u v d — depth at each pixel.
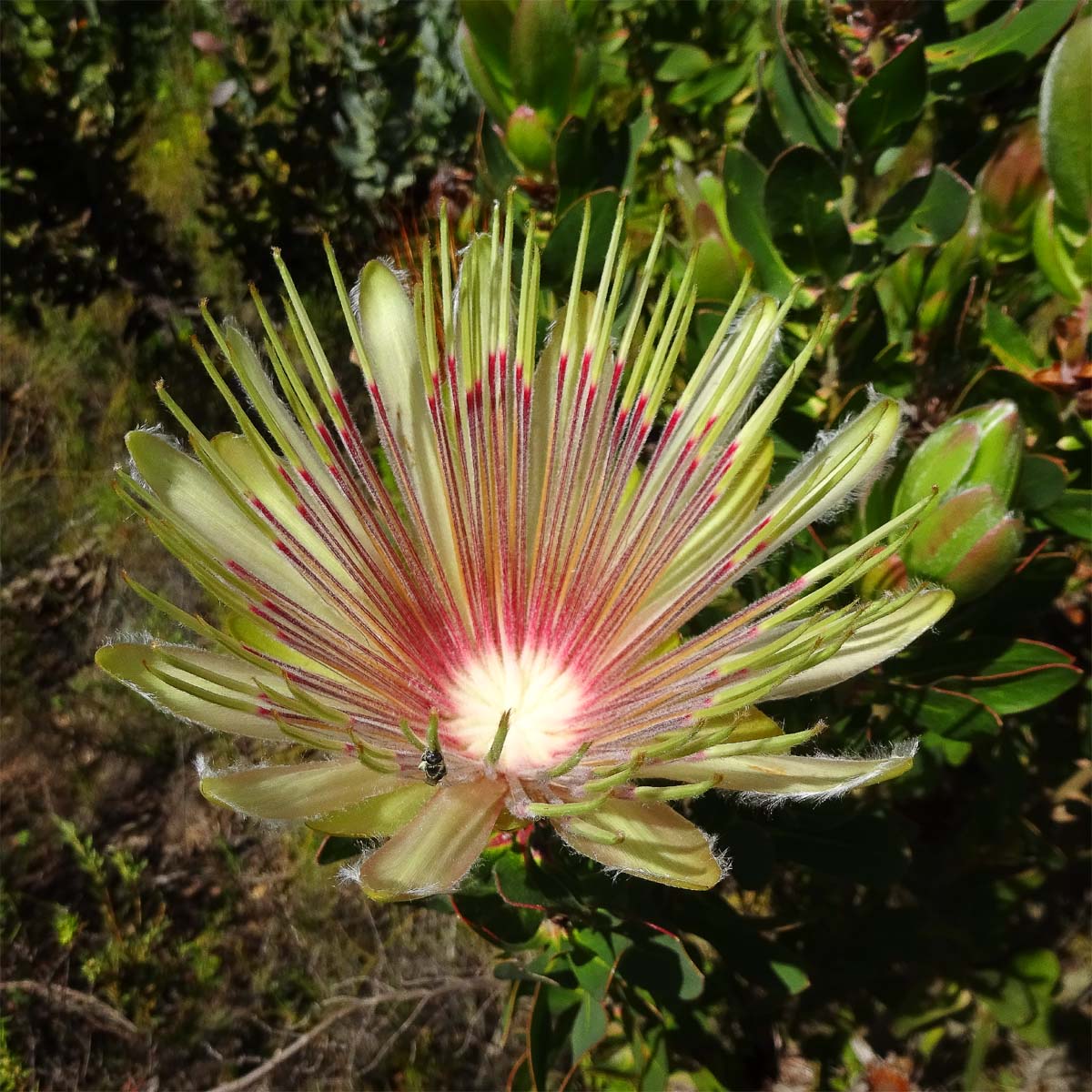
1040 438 0.18
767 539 0.15
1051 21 0.18
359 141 0.36
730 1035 0.30
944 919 0.28
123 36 0.45
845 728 0.20
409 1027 0.34
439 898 0.19
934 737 0.20
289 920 0.35
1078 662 0.25
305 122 0.37
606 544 0.16
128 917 0.35
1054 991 0.29
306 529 0.15
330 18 0.39
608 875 0.17
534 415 0.16
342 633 0.15
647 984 0.19
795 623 0.14
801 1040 0.30
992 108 0.22
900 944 0.27
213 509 0.15
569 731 0.15
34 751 0.37
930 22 0.20
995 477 0.16
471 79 0.19
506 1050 0.35
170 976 0.34
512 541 0.16
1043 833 0.29
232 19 0.39
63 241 0.38
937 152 0.23
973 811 0.27
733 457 0.15
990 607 0.19
